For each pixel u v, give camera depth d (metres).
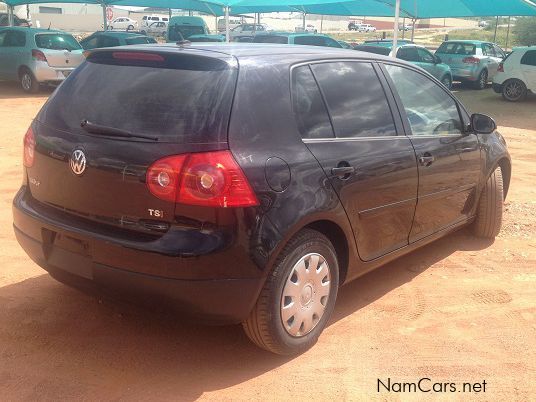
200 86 3.12
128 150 3.04
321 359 3.49
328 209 3.36
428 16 21.33
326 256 3.48
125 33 18.28
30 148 3.56
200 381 3.24
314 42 17.97
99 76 3.49
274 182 3.09
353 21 69.62
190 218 2.92
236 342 3.63
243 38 19.28
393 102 4.15
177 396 3.10
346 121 3.71
